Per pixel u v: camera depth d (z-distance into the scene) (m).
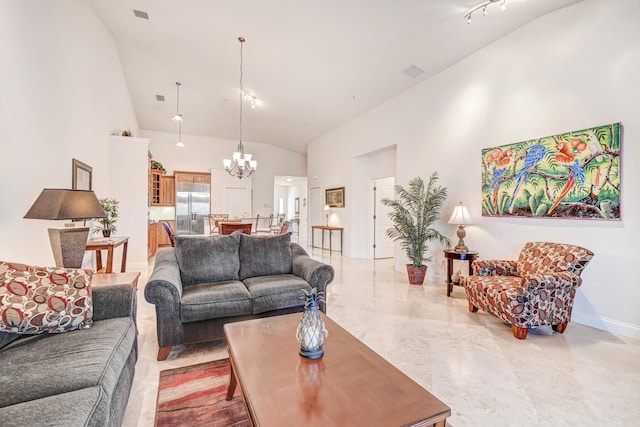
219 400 1.85
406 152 5.35
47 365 1.34
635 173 2.69
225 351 2.51
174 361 2.34
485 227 4.00
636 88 2.68
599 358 2.37
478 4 3.21
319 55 4.71
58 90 3.19
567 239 3.16
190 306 2.39
